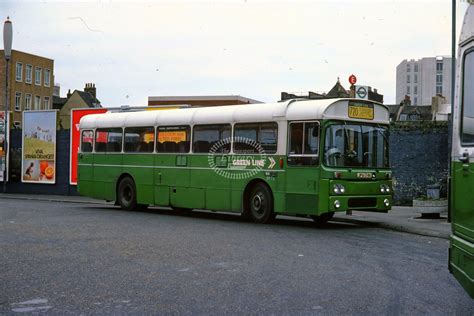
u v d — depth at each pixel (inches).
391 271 329.1
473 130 221.0
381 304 249.8
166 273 319.3
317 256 381.1
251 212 605.9
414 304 250.2
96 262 353.4
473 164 215.3
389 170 586.9
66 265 343.3
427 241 467.2
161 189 707.4
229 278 306.2
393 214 684.7
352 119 563.2
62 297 262.5
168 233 501.7
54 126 1188.5
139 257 372.2
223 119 636.1
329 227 572.4
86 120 831.1
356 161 561.9
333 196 538.0
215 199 639.8
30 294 268.5
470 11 232.7
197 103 1772.9
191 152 670.5
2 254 382.9
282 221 636.1
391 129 850.1
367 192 563.2
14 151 1255.5
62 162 1182.3
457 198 237.8
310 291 275.6
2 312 236.4
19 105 3038.9
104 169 793.6
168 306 245.6
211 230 528.1
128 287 283.6
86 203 969.5
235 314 232.7
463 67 237.1
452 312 236.8
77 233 498.3
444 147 821.9
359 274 319.6
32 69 3139.8
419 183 833.5
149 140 728.3
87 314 233.5
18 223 577.9
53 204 914.1
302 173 555.2
